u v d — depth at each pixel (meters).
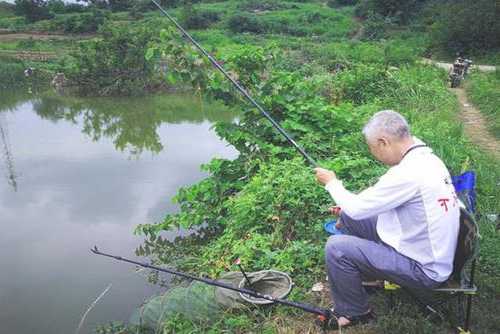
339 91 10.96
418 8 38.31
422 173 2.76
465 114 10.88
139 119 14.45
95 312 4.65
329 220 4.45
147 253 5.81
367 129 2.90
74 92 20.03
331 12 41.19
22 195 7.66
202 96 6.07
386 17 36.78
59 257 5.75
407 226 2.85
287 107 6.01
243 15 36.88
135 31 19.66
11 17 47.06
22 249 5.95
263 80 6.32
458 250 2.87
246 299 3.70
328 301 3.61
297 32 36.16
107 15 29.86
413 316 3.26
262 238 4.61
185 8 37.91
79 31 37.75
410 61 19.05
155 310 4.18
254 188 5.11
